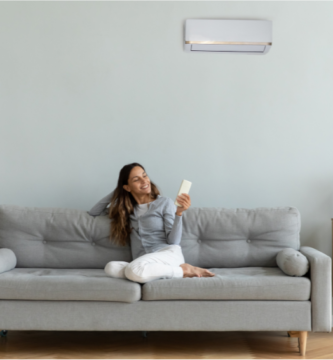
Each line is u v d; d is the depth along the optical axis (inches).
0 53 129.0
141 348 95.1
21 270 105.8
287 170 129.0
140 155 129.6
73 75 129.5
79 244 111.7
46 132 129.4
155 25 129.3
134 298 87.2
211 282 88.7
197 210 114.5
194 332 107.1
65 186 129.5
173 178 129.2
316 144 128.8
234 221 111.3
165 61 129.4
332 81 128.7
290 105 129.3
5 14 129.0
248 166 129.3
